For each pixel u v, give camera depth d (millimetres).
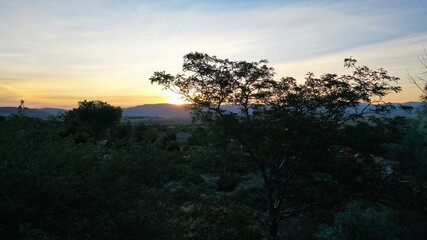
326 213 14664
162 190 9336
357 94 14867
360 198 15492
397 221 12945
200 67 15914
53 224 6855
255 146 14914
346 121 16391
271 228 15383
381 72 15234
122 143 10672
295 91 15656
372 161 15383
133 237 7645
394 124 15227
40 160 8188
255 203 22141
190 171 16078
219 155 16953
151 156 9492
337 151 15633
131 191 8469
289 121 13852
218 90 16703
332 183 16078
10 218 6695
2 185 6902
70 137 9836
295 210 15312
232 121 15055
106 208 7918
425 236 10938
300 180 17188
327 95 15188
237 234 14812
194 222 14820
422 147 11727
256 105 15797
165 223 8711
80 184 7809
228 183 28859
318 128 14148
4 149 7848
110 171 8828
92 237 7297
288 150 13531
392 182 13859
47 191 6996
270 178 16359
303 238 14117
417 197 12758
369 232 8781
